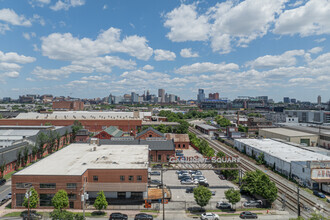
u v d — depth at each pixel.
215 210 47.88
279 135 115.56
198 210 47.50
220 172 71.69
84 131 106.25
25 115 158.25
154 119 195.25
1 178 62.41
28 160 78.00
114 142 85.44
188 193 56.75
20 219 41.69
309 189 59.19
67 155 63.84
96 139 79.69
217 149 109.62
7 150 70.81
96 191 49.69
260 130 137.62
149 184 61.91
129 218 43.62
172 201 51.88
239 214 46.00
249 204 49.94
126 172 52.22
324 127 133.12
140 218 42.56
